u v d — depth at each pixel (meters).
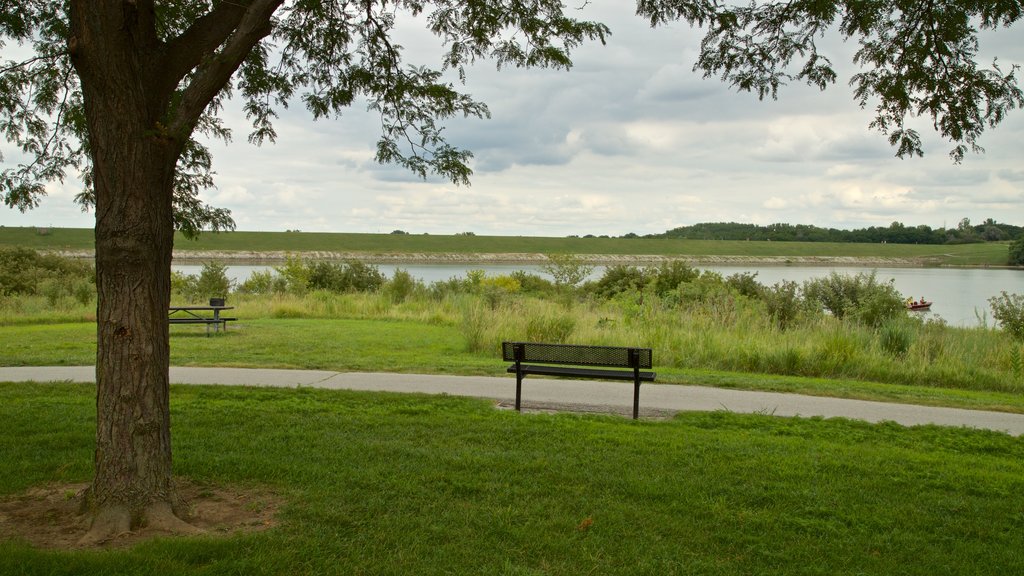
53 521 4.70
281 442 6.79
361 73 7.74
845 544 4.59
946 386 12.12
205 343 15.66
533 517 4.88
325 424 7.62
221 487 5.46
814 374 12.74
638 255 117.56
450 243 129.88
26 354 13.50
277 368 12.09
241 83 7.53
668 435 7.42
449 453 6.46
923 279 62.34
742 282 25.03
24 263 31.44
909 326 15.29
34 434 7.00
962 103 6.77
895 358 13.38
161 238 4.61
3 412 7.99
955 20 6.62
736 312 17.09
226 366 12.23
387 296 27.97
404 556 4.21
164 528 4.51
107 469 4.55
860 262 112.25
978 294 43.31
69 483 5.54
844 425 8.25
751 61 7.64
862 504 5.32
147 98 4.54
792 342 13.77
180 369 11.77
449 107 7.87
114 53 4.30
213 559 4.08
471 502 5.16
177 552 4.09
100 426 4.57
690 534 4.67
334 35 7.66
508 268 82.06
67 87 7.13
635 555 4.32
